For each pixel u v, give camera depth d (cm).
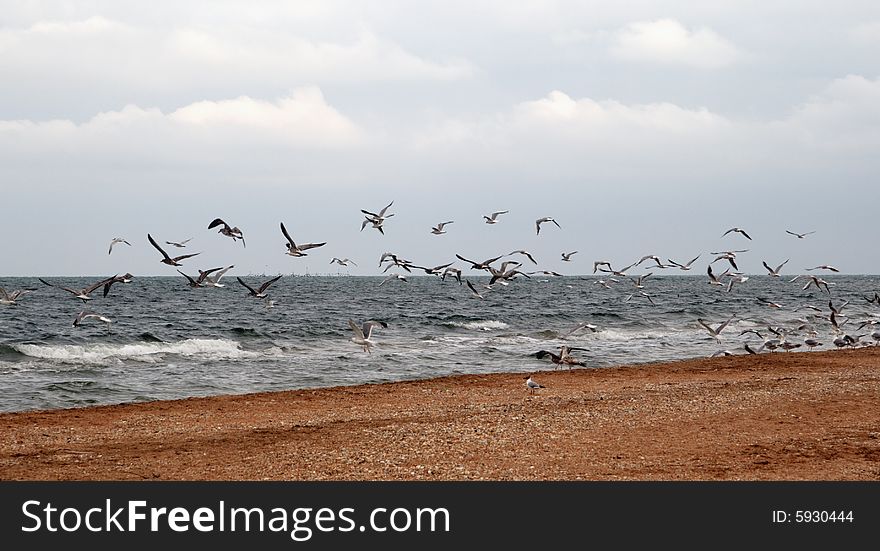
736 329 6581
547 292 14062
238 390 3412
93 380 3538
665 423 2331
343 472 1841
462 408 2747
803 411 2502
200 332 5650
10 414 2672
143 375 3725
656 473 1792
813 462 1867
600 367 4247
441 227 3272
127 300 10669
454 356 4588
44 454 2025
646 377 3616
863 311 8506
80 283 19850
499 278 3272
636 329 6606
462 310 8669
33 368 3878
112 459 1969
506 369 4106
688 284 19388
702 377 3619
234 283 16862
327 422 2477
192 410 2764
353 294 13212
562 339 5697
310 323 6694
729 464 1856
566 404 2733
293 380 3691
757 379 3425
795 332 5988
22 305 9112
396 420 2492
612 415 2475
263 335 5528
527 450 2012
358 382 3672
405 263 3209
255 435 2258
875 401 2677
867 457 1908
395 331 6166
